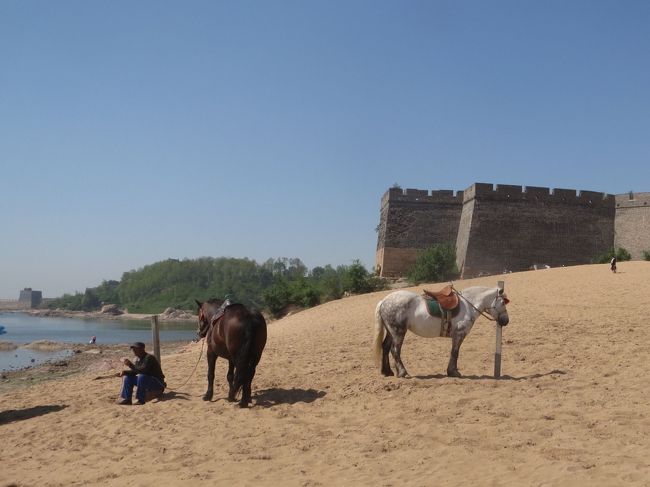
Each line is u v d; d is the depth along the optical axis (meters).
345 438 10.07
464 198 77.12
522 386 12.52
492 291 14.01
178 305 191.88
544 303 30.17
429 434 9.80
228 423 11.62
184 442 10.58
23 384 26.75
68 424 12.77
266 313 74.25
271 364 18.95
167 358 28.31
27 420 13.77
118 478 8.90
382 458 8.91
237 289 192.88
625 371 13.48
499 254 72.62
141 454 10.06
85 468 9.55
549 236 74.06
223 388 15.52
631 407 10.47
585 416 10.16
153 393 14.53
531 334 20.34
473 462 8.38
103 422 12.57
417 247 77.06
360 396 12.87
